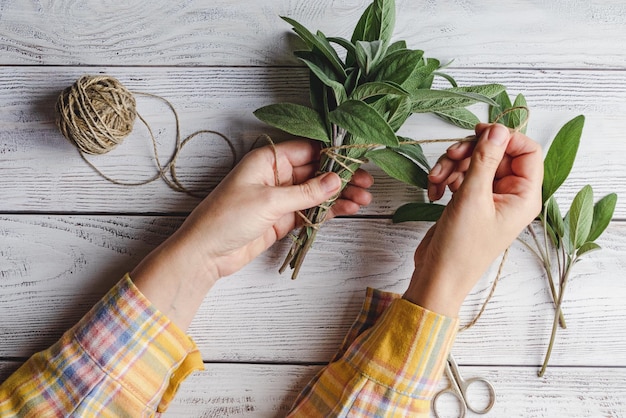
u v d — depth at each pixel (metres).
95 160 0.63
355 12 0.62
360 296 0.63
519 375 0.63
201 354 0.63
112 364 0.56
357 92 0.52
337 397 0.58
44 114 0.63
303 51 0.58
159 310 0.57
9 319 0.63
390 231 0.63
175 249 0.57
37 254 0.63
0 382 0.62
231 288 0.63
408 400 0.56
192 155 0.63
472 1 0.62
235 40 0.63
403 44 0.58
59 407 0.56
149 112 0.63
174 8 0.63
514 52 0.62
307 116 0.55
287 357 0.63
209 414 0.63
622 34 0.62
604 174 0.62
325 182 0.55
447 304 0.56
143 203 0.63
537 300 0.62
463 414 0.61
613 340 0.62
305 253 0.59
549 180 0.58
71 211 0.63
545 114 0.62
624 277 0.62
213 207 0.57
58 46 0.63
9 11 0.63
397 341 0.56
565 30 0.62
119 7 0.63
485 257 0.56
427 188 0.57
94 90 0.57
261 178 0.58
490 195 0.54
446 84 0.62
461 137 0.62
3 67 0.63
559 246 0.62
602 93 0.62
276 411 0.63
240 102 0.63
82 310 0.63
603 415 0.62
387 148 0.58
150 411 0.57
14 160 0.63
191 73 0.63
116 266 0.63
